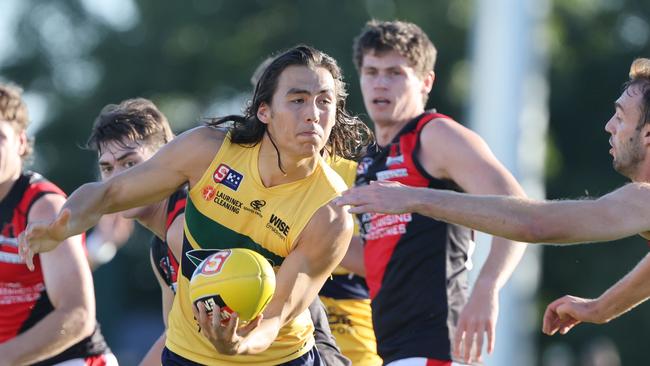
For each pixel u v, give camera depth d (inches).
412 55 1150.3
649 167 863.1
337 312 1200.8
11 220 1083.3
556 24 3762.3
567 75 3875.5
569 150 4079.7
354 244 1156.5
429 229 1087.0
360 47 1179.9
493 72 1886.1
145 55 4052.7
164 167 864.9
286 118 839.1
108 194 860.6
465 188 1079.6
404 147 1115.3
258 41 3941.9
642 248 3774.6
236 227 860.0
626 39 4065.0
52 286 1079.6
